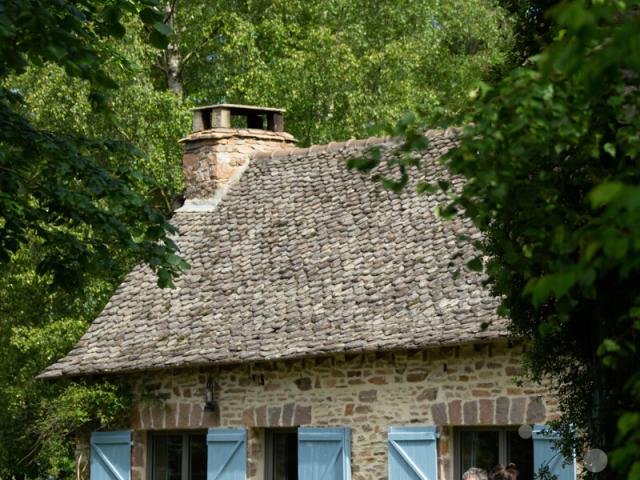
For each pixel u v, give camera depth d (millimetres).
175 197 40188
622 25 6387
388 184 9570
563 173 10578
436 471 20547
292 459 23359
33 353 34125
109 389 25125
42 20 14492
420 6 42469
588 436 13242
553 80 9070
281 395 22875
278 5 42000
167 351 24297
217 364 23359
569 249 7484
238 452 23375
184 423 24281
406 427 20922
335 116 40219
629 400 11680
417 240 23297
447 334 20031
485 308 20438
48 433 27031
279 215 26875
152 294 26688
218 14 41938
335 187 26625
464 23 44938
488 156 9266
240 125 41375
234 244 26766
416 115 9781
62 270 17453
